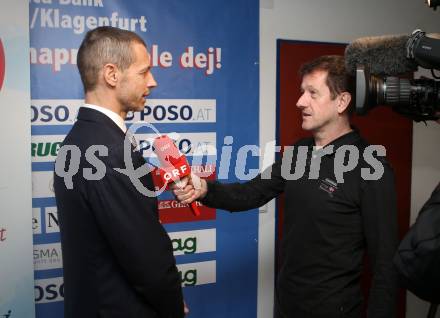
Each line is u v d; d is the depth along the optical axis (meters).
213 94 1.90
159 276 1.11
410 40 1.08
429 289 0.92
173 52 1.82
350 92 1.43
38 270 1.74
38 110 1.67
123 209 1.07
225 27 1.89
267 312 2.11
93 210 1.08
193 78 1.87
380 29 2.14
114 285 1.14
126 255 1.08
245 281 2.06
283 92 2.01
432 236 0.88
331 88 1.43
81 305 1.17
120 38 1.14
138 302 1.17
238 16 1.90
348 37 2.09
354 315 1.45
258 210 2.04
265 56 1.96
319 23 2.04
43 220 1.72
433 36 1.04
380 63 1.18
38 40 1.64
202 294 2.00
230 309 2.05
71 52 1.68
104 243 1.13
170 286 1.15
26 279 1.62
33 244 1.72
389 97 1.11
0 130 1.55
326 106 1.45
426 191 2.33
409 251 0.92
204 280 1.99
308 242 1.46
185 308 1.37
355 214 1.41
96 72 1.13
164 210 1.88
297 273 1.50
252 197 1.65
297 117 2.04
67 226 1.17
